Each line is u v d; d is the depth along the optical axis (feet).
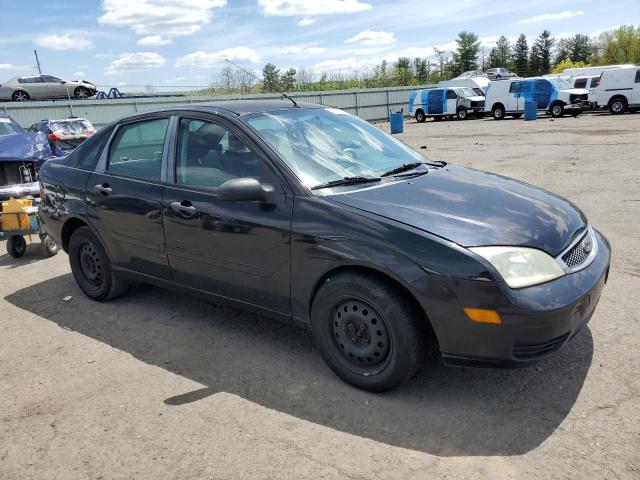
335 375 11.07
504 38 303.48
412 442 8.88
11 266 20.66
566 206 11.39
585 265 9.91
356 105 121.29
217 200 11.90
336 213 10.21
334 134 12.99
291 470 8.38
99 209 14.61
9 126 33.37
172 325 14.07
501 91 94.79
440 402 9.94
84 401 10.69
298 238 10.55
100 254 15.26
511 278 8.89
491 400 9.90
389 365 9.87
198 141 12.72
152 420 9.91
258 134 11.71
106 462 8.84
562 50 307.37
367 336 10.11
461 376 10.73
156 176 13.44
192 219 12.30
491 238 9.26
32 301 16.49
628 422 9.00
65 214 15.75
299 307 11.00
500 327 8.82
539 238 9.54
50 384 11.43
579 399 9.74
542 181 31.76
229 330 13.57
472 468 8.19
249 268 11.55
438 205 10.24
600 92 88.17
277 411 9.98
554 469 8.04
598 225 21.27
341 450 8.79
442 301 9.04
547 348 9.17
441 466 8.27
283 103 13.79
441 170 12.80
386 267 9.41
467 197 10.69
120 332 13.83
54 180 16.21
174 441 9.27
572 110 88.22
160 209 13.01
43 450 9.25
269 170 11.28
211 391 10.80
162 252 13.32
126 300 15.97
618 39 245.86
